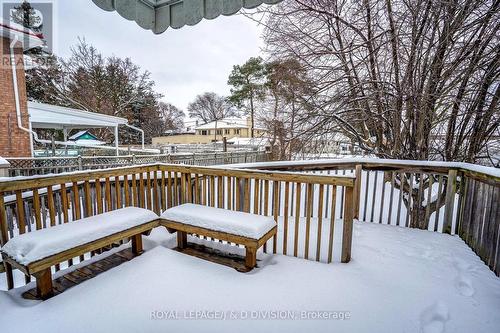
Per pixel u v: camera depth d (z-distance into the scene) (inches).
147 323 68.6
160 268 93.9
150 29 91.0
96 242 87.2
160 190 154.3
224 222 96.4
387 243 121.3
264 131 273.7
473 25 149.2
